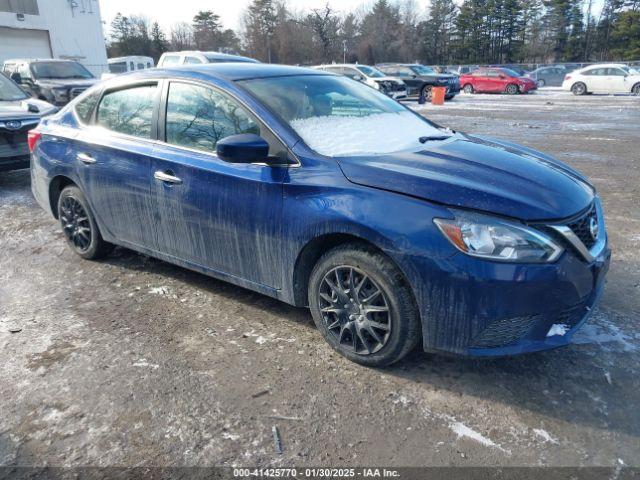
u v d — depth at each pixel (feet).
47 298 12.85
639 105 62.75
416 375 9.55
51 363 10.05
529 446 7.84
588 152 31.27
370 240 8.80
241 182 10.35
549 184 9.30
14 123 23.17
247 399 8.96
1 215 20.01
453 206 8.38
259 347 10.51
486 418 8.44
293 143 9.96
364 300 9.37
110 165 12.94
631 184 23.31
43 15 101.81
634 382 9.25
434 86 71.97
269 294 10.81
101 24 112.27
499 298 8.11
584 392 9.01
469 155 10.28
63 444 8.02
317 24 229.66
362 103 12.53
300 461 7.64
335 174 9.36
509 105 66.18
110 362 10.06
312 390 9.18
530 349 8.57
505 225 8.14
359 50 244.42
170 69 12.50
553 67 114.01
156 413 8.65
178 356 10.23
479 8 239.71
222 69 12.05
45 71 44.93
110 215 13.56
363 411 8.64
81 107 14.38
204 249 11.55
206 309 12.12
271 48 237.66
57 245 16.53
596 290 9.24
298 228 9.64
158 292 13.03
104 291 13.16
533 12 234.79
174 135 11.82
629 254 15.10
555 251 8.20
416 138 11.41
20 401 8.98
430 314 8.60
